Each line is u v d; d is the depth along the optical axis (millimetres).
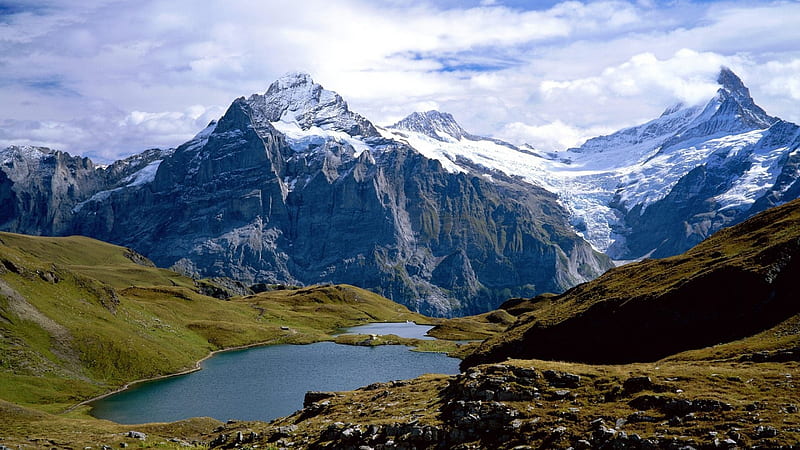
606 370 58156
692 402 47062
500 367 59062
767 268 91188
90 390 140875
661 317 99438
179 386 152250
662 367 60625
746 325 87562
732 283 93438
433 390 67000
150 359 170000
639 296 106938
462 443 49938
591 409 49875
